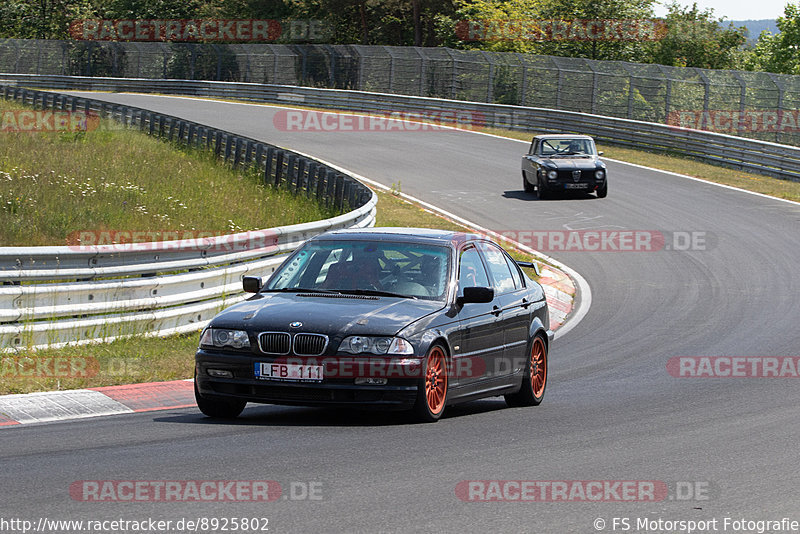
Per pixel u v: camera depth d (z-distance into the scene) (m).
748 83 128.62
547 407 32.66
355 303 27.81
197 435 24.94
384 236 30.84
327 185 81.88
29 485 19.38
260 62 196.75
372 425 27.02
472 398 29.55
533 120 149.25
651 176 113.31
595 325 53.47
